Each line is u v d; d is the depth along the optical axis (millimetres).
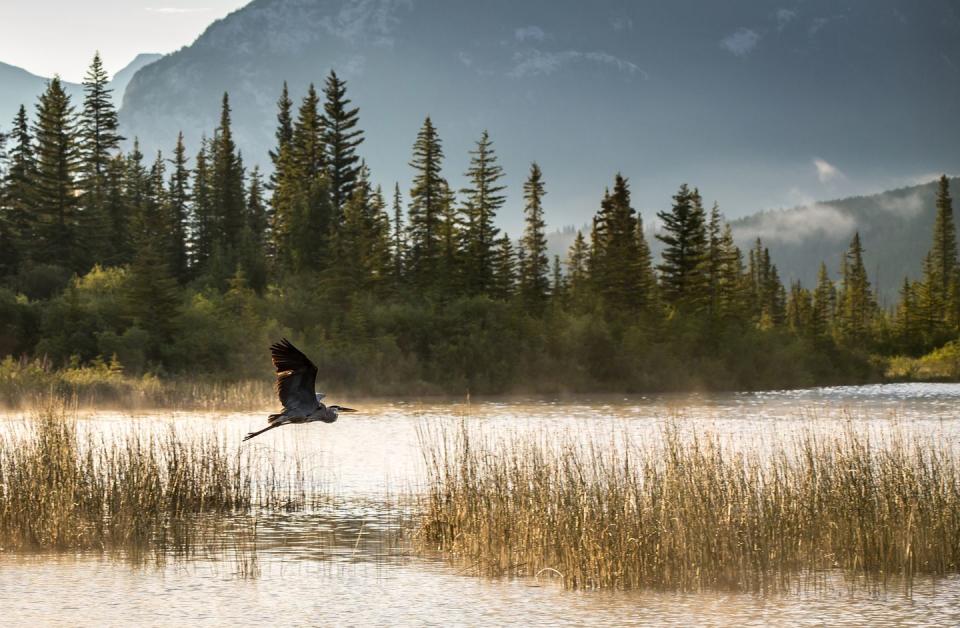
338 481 29719
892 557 19594
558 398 74562
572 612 16984
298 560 20406
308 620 16531
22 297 75375
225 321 76250
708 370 89250
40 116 97188
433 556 20875
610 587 18438
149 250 74125
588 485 21906
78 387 55438
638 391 84688
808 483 21469
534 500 20859
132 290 73125
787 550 19734
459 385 77750
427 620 16609
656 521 18953
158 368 66938
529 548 19906
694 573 18422
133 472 24203
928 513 20156
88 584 18625
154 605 17266
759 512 19906
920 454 22359
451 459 33000
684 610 17141
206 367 70500
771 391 88375
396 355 78938
